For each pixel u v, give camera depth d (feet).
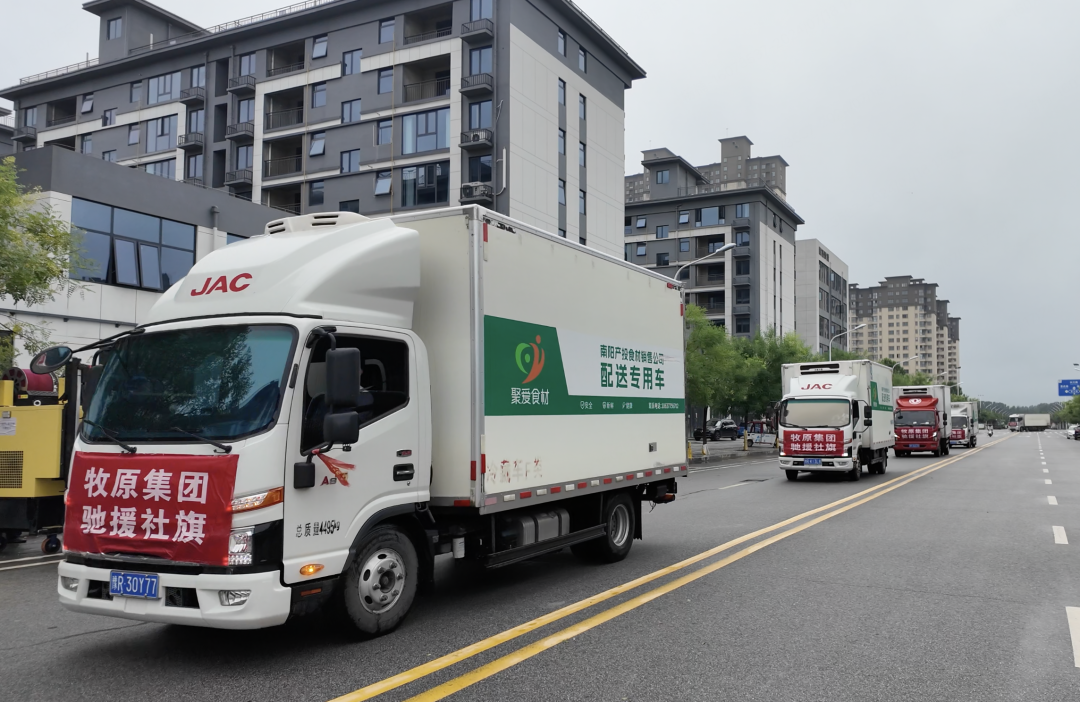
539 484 23.75
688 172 293.02
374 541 18.72
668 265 271.49
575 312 26.40
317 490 16.99
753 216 260.83
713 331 119.75
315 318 17.62
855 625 20.30
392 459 19.11
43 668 16.92
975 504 49.75
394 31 141.18
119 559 16.37
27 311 68.64
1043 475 76.79
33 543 36.78
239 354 17.13
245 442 15.96
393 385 19.45
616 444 28.84
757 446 153.07
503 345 22.20
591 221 148.87
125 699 14.92
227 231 87.76
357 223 20.10
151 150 168.76
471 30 130.62
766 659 17.34
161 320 18.53
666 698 14.87
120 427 17.26
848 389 70.79
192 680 15.96
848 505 49.14
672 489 34.06
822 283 338.95
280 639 18.92
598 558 29.43
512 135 129.70
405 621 20.62
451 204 133.28
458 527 21.56
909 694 15.21
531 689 15.29
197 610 15.55
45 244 42.55
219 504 15.65
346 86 145.07
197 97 160.45
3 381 33.78
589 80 150.00
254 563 15.65
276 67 156.97
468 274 21.17
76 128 178.29
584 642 18.60
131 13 176.65
